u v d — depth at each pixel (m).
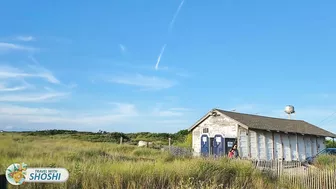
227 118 35.34
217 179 14.07
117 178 11.55
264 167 18.44
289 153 37.84
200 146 36.97
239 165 16.73
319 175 16.88
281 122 41.28
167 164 15.08
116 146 34.28
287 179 17.47
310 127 43.78
